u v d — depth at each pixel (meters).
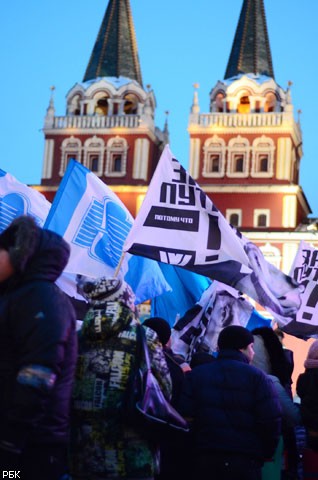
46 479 5.32
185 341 12.41
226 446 7.45
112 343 6.45
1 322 5.22
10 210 11.28
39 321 5.14
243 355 7.93
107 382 6.38
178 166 10.41
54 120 59.06
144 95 60.44
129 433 6.41
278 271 11.10
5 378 5.21
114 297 6.64
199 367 7.83
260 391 7.60
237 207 55.28
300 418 9.62
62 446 5.43
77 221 10.88
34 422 5.03
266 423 7.54
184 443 8.56
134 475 6.39
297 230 53.09
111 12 64.00
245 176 56.00
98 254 11.02
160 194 10.31
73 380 5.85
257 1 62.56
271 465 9.48
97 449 6.38
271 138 56.09
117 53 62.56
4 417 5.05
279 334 12.17
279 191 54.84
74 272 10.72
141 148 57.78
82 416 6.44
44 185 58.12
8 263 5.30
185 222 10.31
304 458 9.43
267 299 10.88
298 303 11.16
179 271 13.56
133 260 11.70
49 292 5.26
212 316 12.53
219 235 10.38
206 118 57.25
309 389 9.15
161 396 6.45
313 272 12.53
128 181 57.50
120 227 11.38
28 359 5.09
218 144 56.78
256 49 61.03
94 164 58.38
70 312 5.33
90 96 60.00
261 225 54.72
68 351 5.32
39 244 5.38
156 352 6.68
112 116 58.44
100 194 11.18
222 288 12.57
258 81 58.69
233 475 7.43
